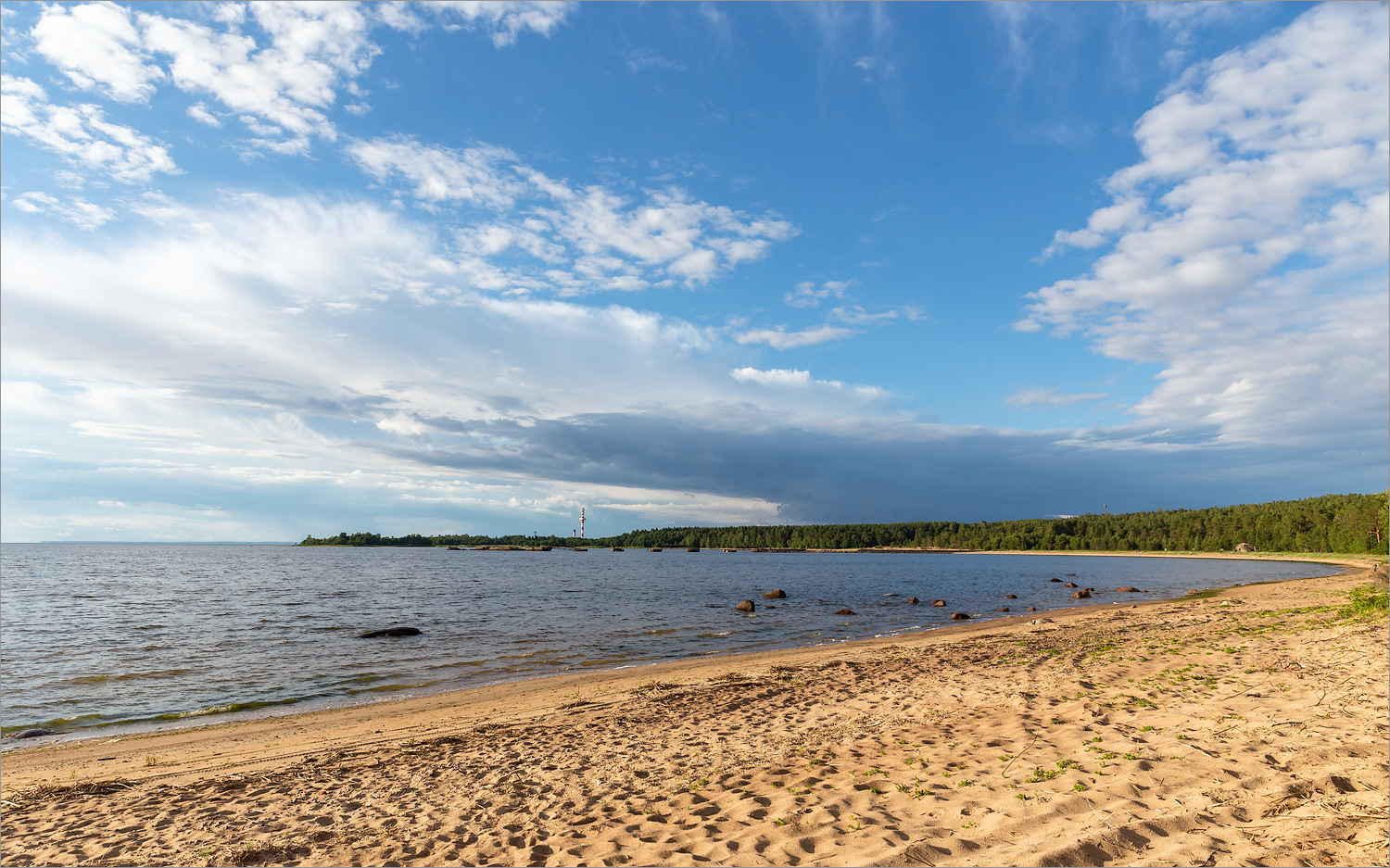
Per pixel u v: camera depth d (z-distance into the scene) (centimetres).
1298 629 1636
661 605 4291
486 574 8456
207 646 2658
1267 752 672
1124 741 774
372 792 884
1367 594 1947
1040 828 549
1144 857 475
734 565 11450
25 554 17500
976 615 3619
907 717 1068
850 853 541
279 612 3934
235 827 767
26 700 1753
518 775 916
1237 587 4606
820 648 2352
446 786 893
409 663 2228
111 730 1452
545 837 668
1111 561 12838
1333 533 11106
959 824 581
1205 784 605
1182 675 1147
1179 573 7894
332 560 14362
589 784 846
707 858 567
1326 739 691
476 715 1452
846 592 5366
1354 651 1177
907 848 538
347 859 648
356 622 3456
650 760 949
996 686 1262
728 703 1370
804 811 653
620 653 2400
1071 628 2408
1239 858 456
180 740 1334
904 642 2391
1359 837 463
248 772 1061
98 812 853
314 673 2070
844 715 1140
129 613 3922
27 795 947
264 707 1656
